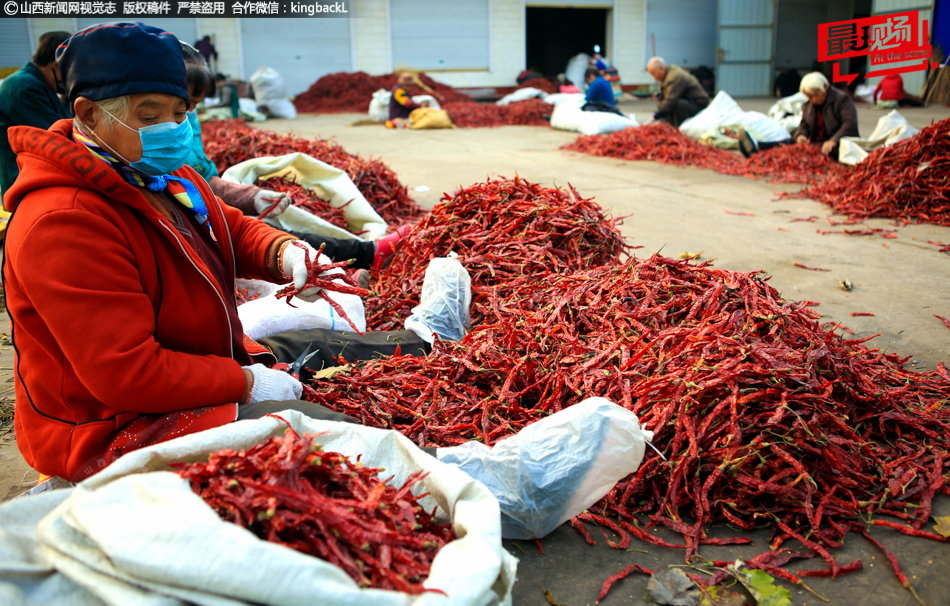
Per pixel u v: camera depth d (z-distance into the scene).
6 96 4.40
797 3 22.38
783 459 1.97
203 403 1.81
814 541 1.87
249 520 1.36
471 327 3.03
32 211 1.60
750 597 1.71
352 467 1.60
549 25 26.62
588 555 1.89
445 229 3.62
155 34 1.66
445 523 1.70
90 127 1.68
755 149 9.06
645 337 2.46
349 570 1.35
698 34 23.62
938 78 16.56
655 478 2.05
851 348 2.81
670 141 9.73
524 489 1.84
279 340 2.54
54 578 1.32
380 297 3.41
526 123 15.56
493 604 1.46
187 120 1.79
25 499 1.49
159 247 1.79
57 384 1.73
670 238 5.36
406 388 2.46
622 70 23.28
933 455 2.17
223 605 1.23
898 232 5.37
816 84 8.09
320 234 4.33
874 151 6.33
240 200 3.67
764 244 5.14
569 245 3.50
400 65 21.69
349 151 10.66
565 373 2.38
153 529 1.23
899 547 1.85
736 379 2.06
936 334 3.34
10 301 1.66
